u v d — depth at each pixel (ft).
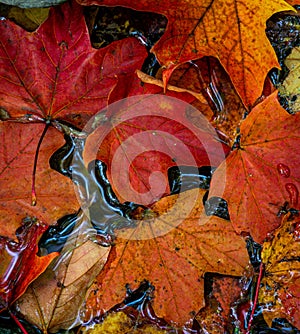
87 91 1.52
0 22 1.48
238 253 1.55
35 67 1.50
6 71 1.50
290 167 1.54
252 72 1.52
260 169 1.55
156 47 1.49
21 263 1.52
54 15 1.50
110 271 1.54
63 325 1.55
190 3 1.49
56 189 1.52
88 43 1.50
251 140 1.54
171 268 1.54
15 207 1.51
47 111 1.52
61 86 1.51
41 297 1.54
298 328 1.56
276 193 1.55
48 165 1.51
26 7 1.55
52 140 1.52
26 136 1.51
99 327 1.56
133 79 1.52
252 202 1.55
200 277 1.54
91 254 1.55
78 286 1.54
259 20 1.49
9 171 1.50
